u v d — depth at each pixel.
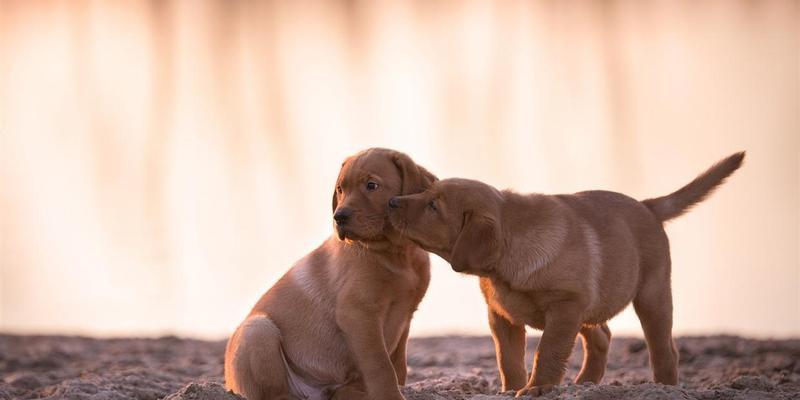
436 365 10.06
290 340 6.96
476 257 6.78
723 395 6.82
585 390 6.50
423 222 6.82
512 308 7.05
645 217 7.57
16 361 10.61
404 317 7.00
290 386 7.02
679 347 10.13
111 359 10.77
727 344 10.27
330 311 6.93
